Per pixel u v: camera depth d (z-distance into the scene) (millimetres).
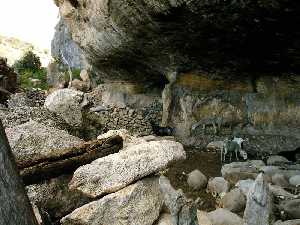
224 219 5430
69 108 8641
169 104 12234
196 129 11500
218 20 7711
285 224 5125
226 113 11055
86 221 4328
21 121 7379
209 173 8602
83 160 4750
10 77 15688
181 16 7961
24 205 2180
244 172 7785
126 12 9227
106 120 12000
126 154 4891
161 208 5043
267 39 8055
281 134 10062
